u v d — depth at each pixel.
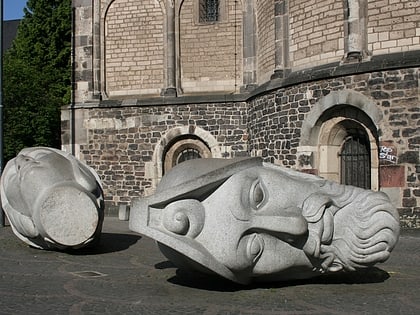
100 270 8.28
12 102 31.02
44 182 9.66
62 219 9.46
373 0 13.77
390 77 13.24
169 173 6.84
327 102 14.33
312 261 6.75
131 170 20.22
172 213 6.27
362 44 13.88
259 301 6.17
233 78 19.69
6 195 10.52
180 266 6.89
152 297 6.39
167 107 19.92
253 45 19.00
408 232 12.77
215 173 6.34
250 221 6.34
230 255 6.25
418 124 12.92
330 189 6.98
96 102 20.55
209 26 19.91
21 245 10.83
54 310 5.82
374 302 6.18
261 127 17.08
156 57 20.39
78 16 20.89
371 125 13.87
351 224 6.80
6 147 31.16
